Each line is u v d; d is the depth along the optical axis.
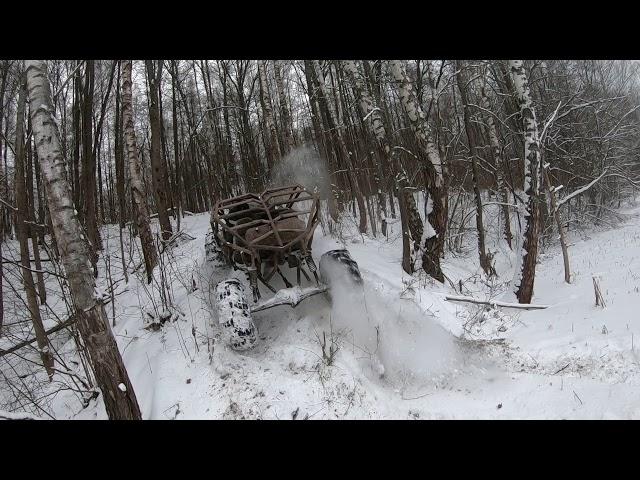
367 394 4.99
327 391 4.99
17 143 7.94
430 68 12.88
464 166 16.44
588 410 4.34
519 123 12.34
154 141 13.46
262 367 5.49
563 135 16.47
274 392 5.00
